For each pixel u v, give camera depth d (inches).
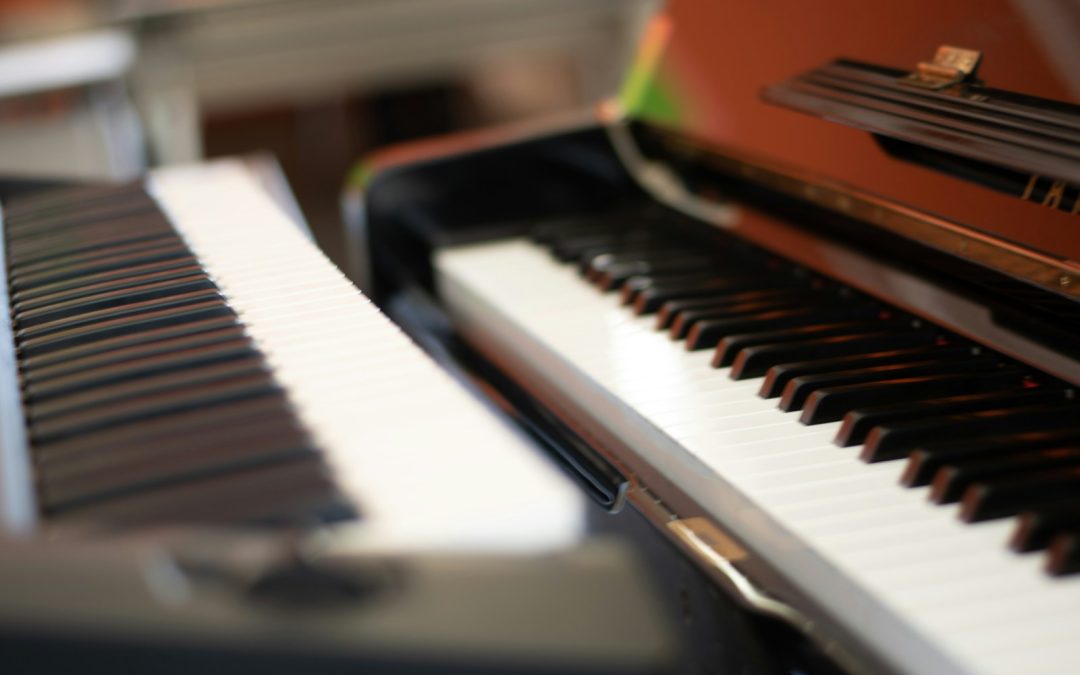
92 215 40.8
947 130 34.4
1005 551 27.6
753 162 43.9
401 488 24.9
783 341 36.3
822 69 40.8
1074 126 32.1
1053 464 29.6
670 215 50.1
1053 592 26.5
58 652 21.4
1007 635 25.5
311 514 24.3
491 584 22.2
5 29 98.6
